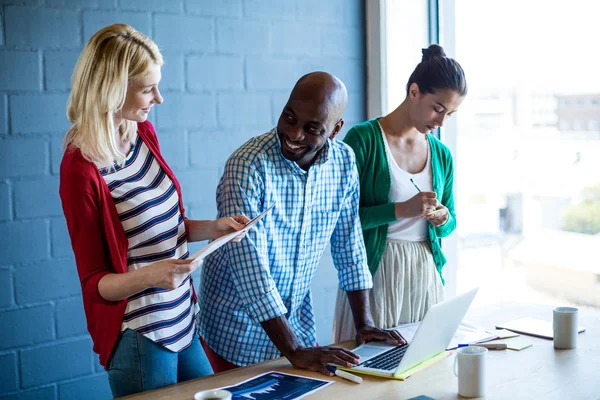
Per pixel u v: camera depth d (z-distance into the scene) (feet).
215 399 4.43
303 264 6.56
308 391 5.20
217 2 9.57
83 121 5.33
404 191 7.40
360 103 11.14
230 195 5.98
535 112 10.16
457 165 10.84
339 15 10.78
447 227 7.70
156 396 5.16
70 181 5.32
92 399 8.93
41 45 8.31
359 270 6.88
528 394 5.12
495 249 10.89
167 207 5.94
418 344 5.50
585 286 10.21
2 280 8.21
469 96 10.66
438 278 7.69
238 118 9.90
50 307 8.55
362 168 7.30
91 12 8.61
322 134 5.86
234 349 6.44
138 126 6.09
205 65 9.53
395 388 5.26
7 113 8.15
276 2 10.12
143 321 5.66
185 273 5.08
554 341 6.24
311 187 6.35
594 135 9.59
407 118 7.36
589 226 10.01
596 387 5.24
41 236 8.45
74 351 8.76
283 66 10.27
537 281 10.64
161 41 9.14
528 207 10.51
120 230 5.55
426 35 11.08
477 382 5.04
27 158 8.30
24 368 8.41
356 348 6.24
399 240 7.43
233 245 5.88
